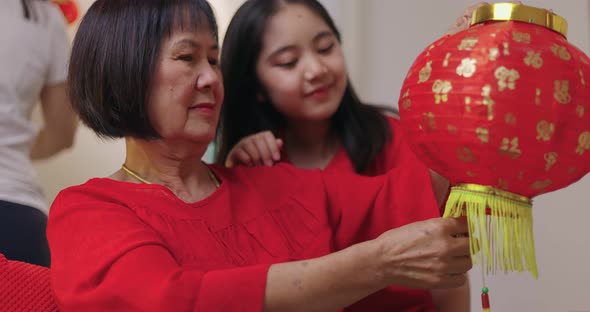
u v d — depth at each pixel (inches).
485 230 41.3
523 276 91.2
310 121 74.7
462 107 40.3
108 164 116.5
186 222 51.0
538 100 39.6
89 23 52.4
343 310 57.7
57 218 49.9
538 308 89.9
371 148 73.2
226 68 76.2
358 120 74.7
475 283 95.0
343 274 43.7
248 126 77.5
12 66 76.2
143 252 45.4
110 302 44.4
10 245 70.1
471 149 40.6
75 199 50.7
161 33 50.6
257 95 76.5
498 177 41.1
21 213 71.5
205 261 49.6
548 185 41.6
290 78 71.9
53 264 48.6
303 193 57.5
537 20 41.9
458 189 42.6
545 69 40.0
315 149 76.4
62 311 47.4
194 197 54.7
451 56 41.3
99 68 51.3
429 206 57.7
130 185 51.9
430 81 41.8
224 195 53.8
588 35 86.0
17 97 76.5
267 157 65.3
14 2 78.6
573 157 40.9
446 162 42.5
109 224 48.0
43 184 115.4
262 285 43.8
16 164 74.0
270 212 55.3
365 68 112.5
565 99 39.9
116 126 52.5
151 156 53.9
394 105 111.4
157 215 50.4
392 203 59.0
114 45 50.9
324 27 72.8
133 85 50.5
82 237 47.9
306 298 43.8
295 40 71.7
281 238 53.9
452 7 106.1
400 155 72.6
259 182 57.7
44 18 81.2
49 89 83.6
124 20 51.0
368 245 43.9
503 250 41.4
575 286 87.4
